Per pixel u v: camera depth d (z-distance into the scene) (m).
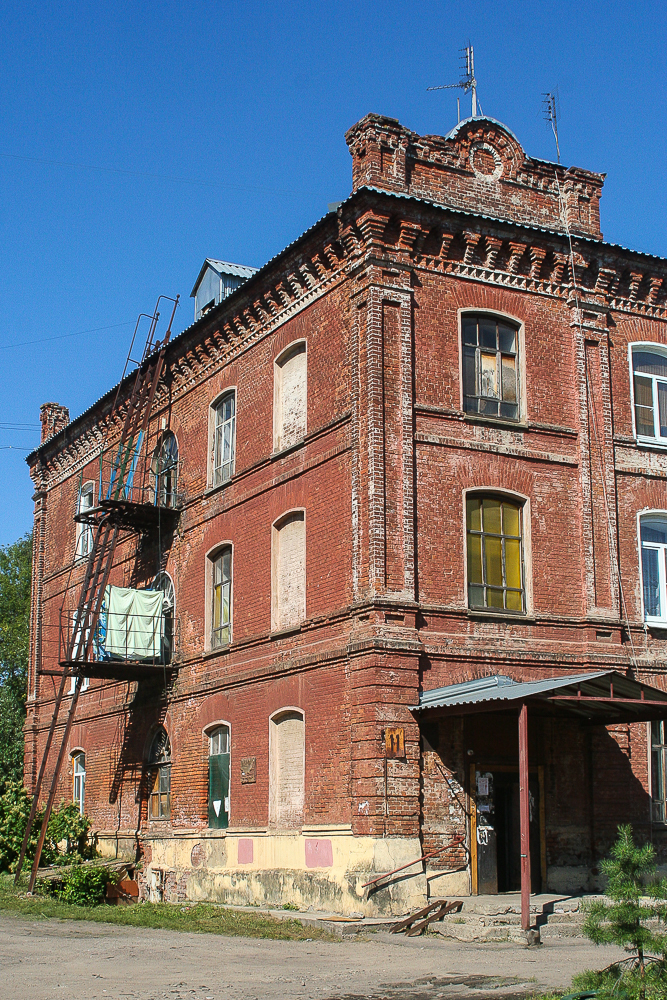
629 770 22.14
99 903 23.86
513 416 22.81
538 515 22.38
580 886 21.08
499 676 19.30
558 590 22.22
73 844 31.19
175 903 23.03
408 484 20.80
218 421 27.58
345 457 21.53
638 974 9.86
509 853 20.56
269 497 24.27
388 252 21.81
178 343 28.91
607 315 24.36
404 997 12.23
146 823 28.23
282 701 22.50
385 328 21.42
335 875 19.64
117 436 33.41
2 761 48.50
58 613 36.44
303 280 23.78
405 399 21.19
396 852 18.94
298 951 15.88
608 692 18.70
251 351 25.95
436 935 17.52
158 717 28.03
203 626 26.58
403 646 19.88
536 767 21.19
